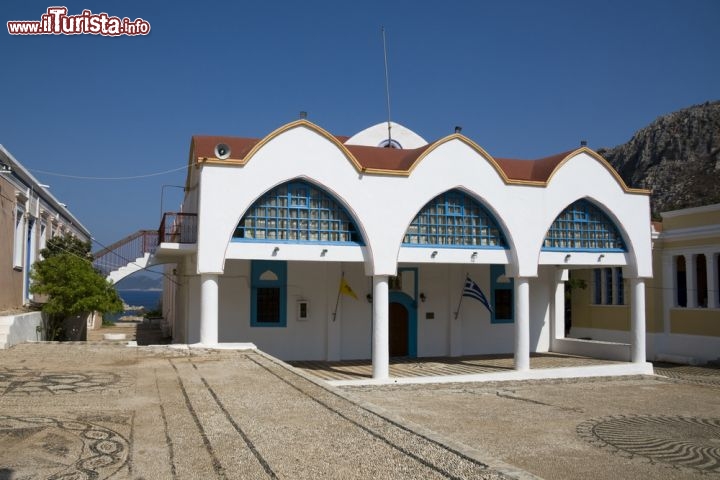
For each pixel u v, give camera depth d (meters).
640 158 81.38
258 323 20.72
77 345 16.09
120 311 22.06
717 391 18.36
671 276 26.80
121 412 9.09
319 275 21.42
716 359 24.38
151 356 14.95
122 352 15.32
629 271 21.47
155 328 36.47
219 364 14.05
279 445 7.51
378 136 23.94
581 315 31.52
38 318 18.83
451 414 14.18
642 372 21.25
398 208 18.00
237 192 16.61
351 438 7.85
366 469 6.62
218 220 16.42
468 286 21.98
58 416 8.71
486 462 6.84
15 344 15.91
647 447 11.52
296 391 10.95
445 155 18.69
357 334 21.75
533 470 9.91
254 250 16.88
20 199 22.66
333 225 17.83
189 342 19.12
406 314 23.25
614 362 22.08
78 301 19.72
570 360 22.77
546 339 25.61
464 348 23.75
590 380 20.12
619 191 21.11
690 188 65.25
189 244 17.47
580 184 20.52
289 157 17.09
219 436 7.90
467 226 19.39
